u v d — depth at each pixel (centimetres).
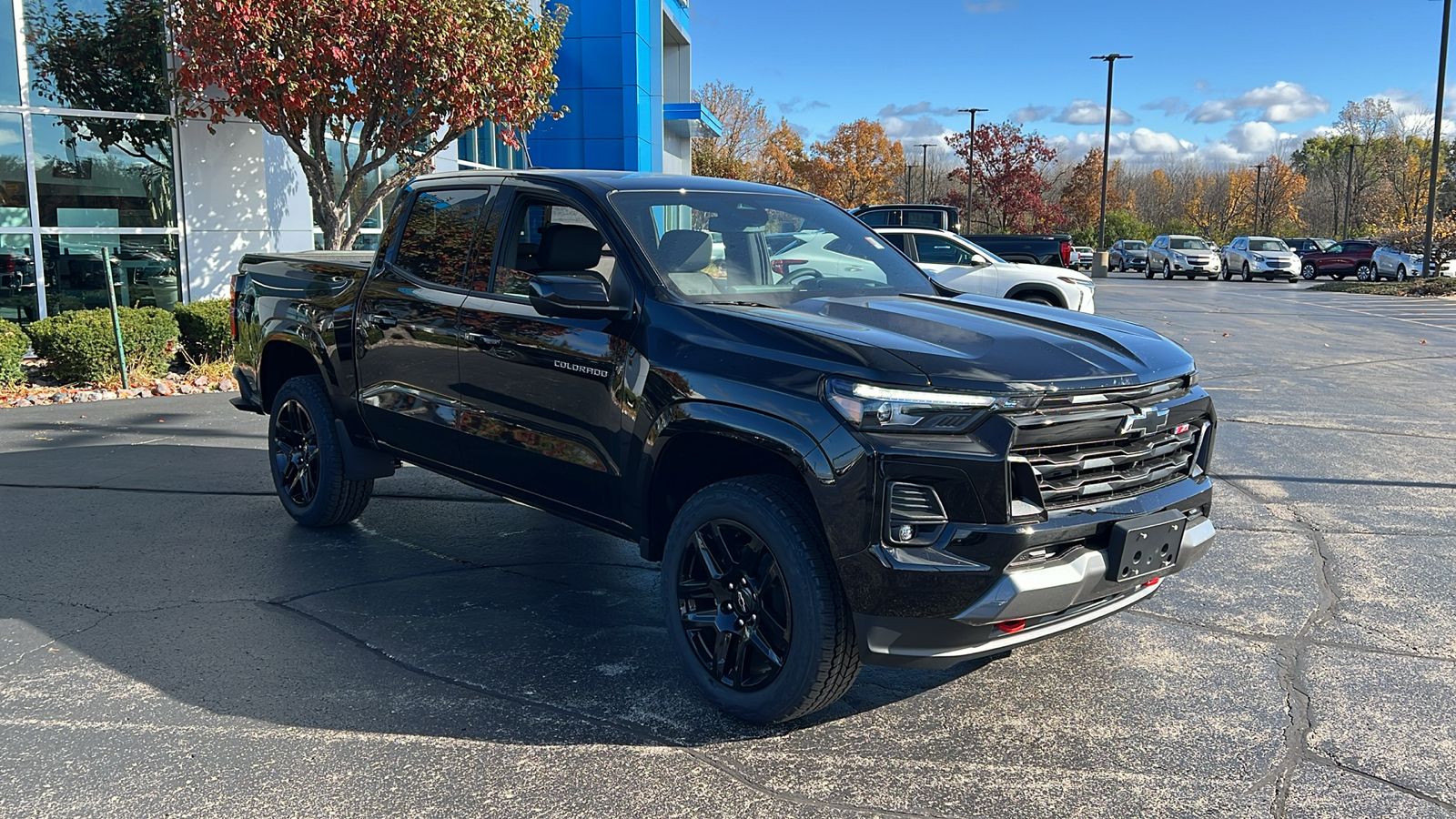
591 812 298
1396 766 329
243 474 695
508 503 634
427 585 486
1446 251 3612
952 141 6188
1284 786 316
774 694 336
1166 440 351
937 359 316
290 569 506
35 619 438
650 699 371
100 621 436
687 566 365
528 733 345
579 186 420
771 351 336
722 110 5366
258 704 362
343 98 1145
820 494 313
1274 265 3897
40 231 1195
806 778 319
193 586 480
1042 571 313
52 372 1055
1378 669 403
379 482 680
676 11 3712
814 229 460
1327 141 10725
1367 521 607
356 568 509
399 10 1106
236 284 614
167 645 411
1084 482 325
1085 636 435
